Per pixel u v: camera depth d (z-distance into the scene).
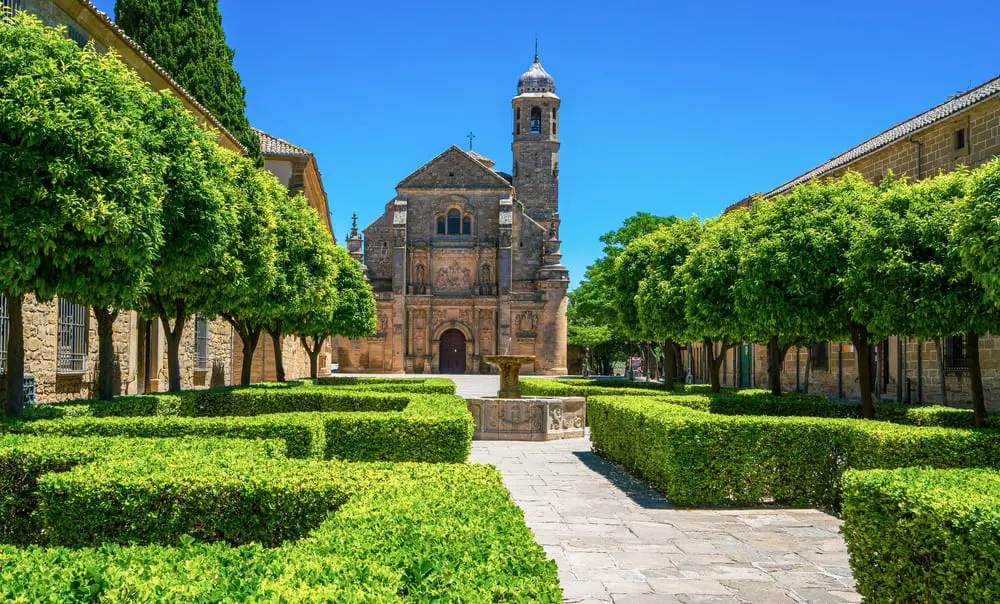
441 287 69.62
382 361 67.88
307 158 38.75
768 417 11.19
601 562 7.58
